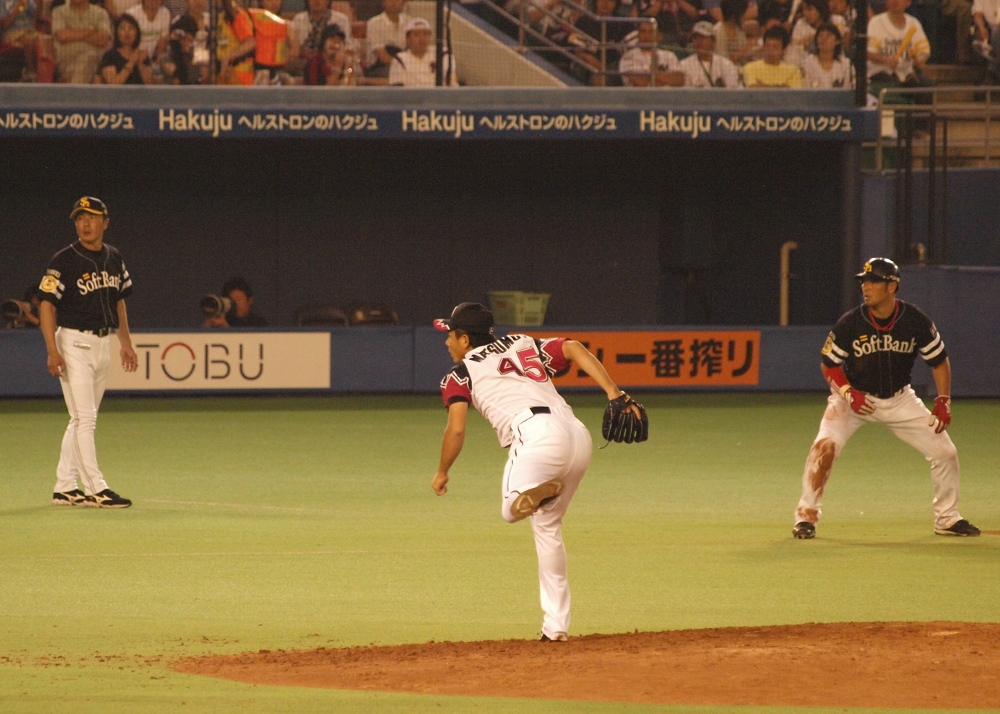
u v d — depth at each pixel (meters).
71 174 80.62
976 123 84.50
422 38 71.69
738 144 80.31
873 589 28.56
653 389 71.62
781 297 78.56
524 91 70.12
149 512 39.12
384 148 83.69
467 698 18.44
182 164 81.94
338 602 27.47
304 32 70.88
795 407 68.88
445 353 71.50
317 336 69.94
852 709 17.80
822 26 74.50
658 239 87.81
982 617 25.72
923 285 71.81
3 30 68.62
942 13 86.38
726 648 21.95
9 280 80.44
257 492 43.41
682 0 75.38
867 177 73.50
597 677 19.66
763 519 38.81
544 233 86.62
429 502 41.59
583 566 31.27
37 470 47.41
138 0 68.81
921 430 34.94
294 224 83.81
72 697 18.77
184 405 68.00
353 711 17.69
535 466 22.48
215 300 75.69
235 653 22.56
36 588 28.73
